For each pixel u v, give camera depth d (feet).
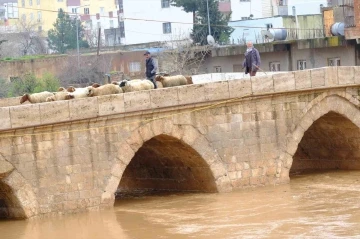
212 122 201.26
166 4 442.91
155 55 361.51
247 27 366.84
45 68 354.95
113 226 174.29
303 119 214.48
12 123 172.35
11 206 180.04
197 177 207.62
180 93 194.18
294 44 342.03
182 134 196.24
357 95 223.71
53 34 490.08
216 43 380.58
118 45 444.14
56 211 180.24
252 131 207.10
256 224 171.83
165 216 182.91
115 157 186.91
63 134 180.75
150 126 191.11
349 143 231.30
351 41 323.78
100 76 353.92
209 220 177.37
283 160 211.61
